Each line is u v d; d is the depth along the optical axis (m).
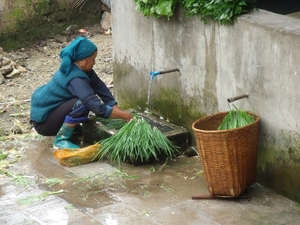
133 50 7.11
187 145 6.62
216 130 5.89
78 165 6.45
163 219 5.57
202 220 5.54
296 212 5.63
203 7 6.15
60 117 6.61
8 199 5.91
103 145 6.48
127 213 5.66
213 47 6.22
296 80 5.57
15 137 7.05
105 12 10.19
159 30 6.73
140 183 6.11
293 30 5.58
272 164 5.92
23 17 9.58
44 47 9.63
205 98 6.43
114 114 6.50
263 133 5.93
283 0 7.28
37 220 5.59
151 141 6.31
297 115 5.62
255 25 5.79
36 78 8.73
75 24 10.09
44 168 6.42
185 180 6.15
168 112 6.87
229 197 5.78
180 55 6.59
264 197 5.86
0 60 8.74
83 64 6.57
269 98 5.82
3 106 7.86
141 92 7.14
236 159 5.64
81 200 5.87
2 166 6.44
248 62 5.93
